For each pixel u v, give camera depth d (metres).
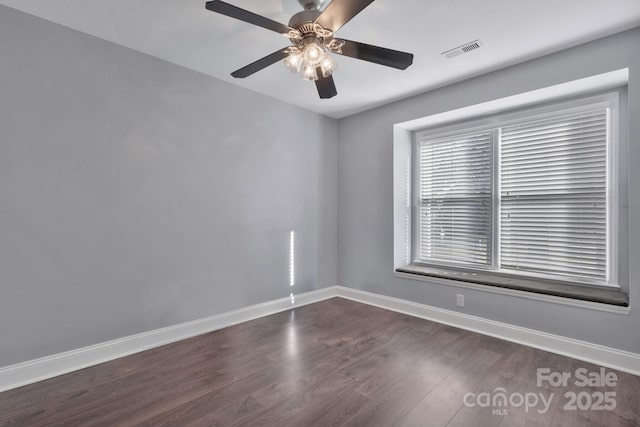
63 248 2.23
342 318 3.37
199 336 2.89
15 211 2.06
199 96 2.93
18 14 2.06
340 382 2.12
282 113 3.62
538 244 2.97
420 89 3.25
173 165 2.77
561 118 2.82
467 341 2.77
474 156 3.40
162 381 2.13
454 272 3.42
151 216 2.65
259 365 2.35
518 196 3.09
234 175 3.20
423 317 3.38
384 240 3.77
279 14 2.05
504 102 2.90
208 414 1.79
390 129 3.68
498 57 2.59
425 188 3.82
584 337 2.43
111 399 1.93
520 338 2.73
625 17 2.06
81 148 2.30
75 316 2.29
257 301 3.41
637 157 2.19
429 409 1.84
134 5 1.99
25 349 2.10
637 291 2.21
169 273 2.76
